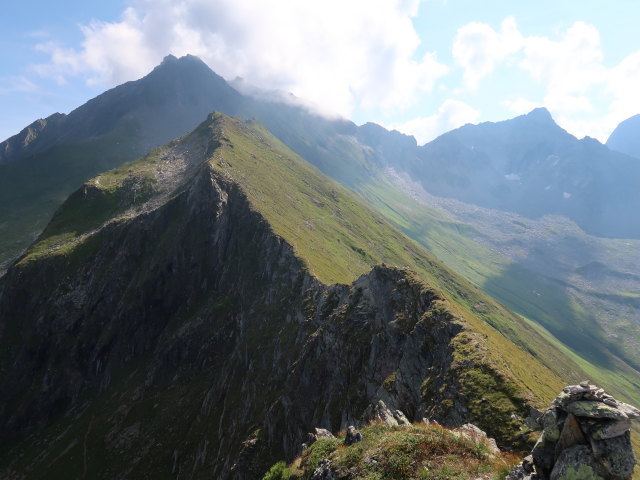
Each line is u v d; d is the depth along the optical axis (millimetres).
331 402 54188
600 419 14391
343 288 81562
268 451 60344
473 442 21344
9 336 143875
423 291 54469
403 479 19281
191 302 145500
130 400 120688
